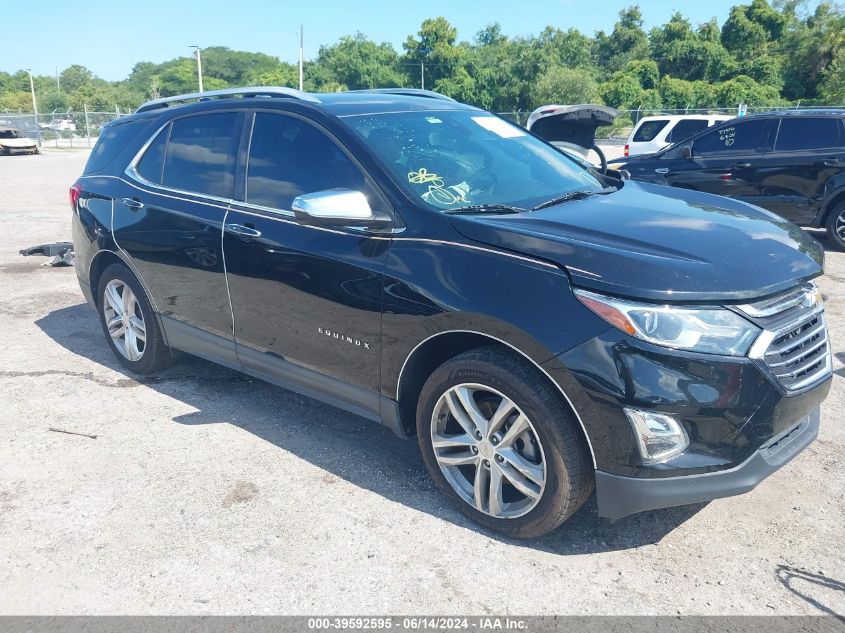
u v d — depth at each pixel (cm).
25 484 366
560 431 282
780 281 283
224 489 359
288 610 274
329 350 359
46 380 501
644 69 7600
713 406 265
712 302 267
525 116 3691
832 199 866
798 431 309
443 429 330
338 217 325
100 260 503
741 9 8519
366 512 337
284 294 371
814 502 338
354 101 405
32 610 277
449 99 462
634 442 268
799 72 6956
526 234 297
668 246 291
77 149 4216
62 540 319
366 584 287
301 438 412
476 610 272
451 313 302
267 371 404
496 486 309
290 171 382
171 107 479
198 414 444
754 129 924
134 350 498
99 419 439
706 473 272
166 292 450
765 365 272
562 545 311
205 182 425
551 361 277
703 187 962
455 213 327
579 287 276
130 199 464
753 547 306
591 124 780
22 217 1224
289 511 338
